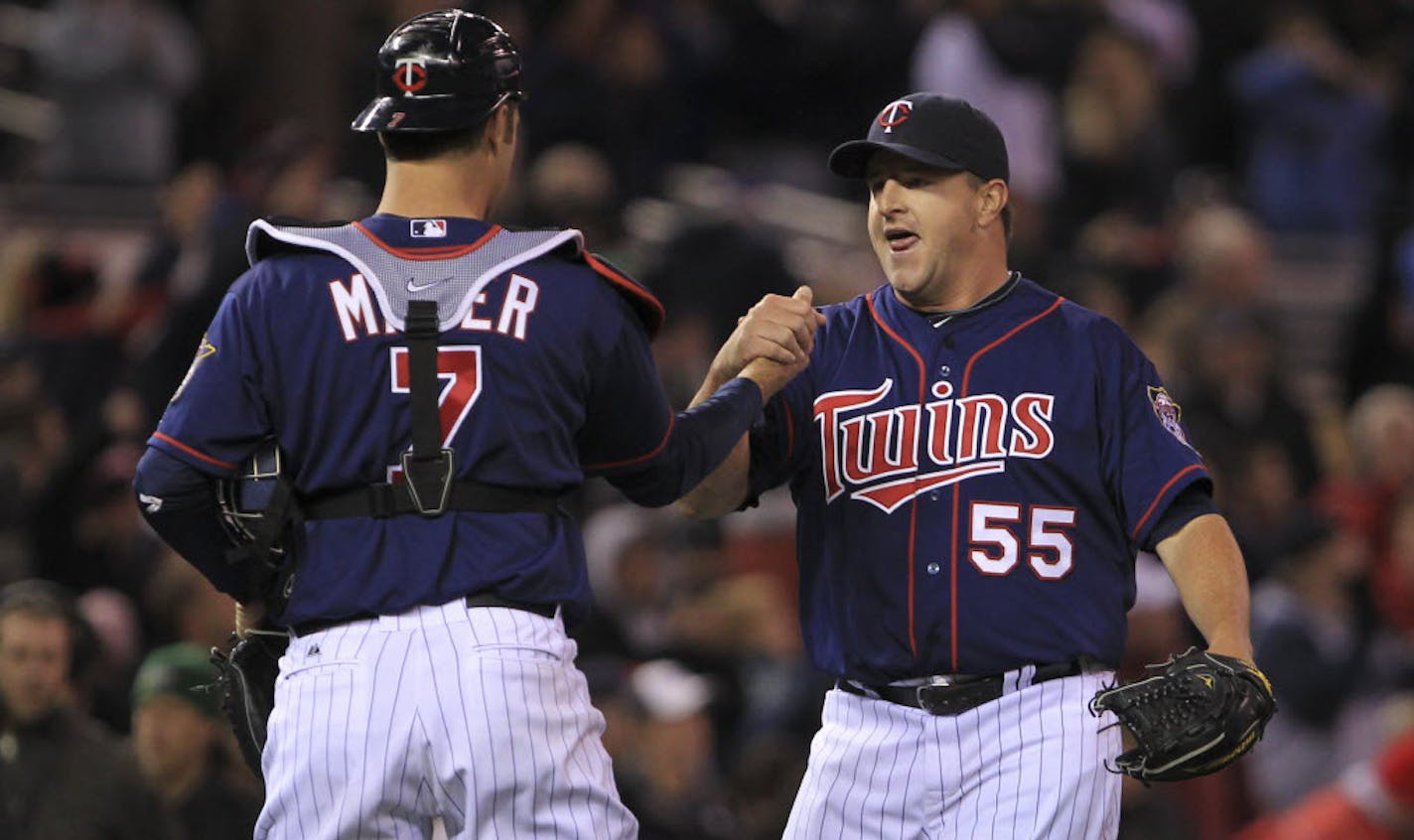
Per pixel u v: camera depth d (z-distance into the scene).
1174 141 49.12
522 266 14.27
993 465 15.26
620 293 14.64
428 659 13.81
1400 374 43.50
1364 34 54.94
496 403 13.98
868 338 15.90
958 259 15.62
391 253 14.20
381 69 14.51
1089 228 44.75
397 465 13.98
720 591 32.44
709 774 29.39
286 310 14.10
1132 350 15.54
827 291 42.34
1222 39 54.91
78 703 22.95
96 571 31.69
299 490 14.21
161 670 23.98
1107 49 45.62
